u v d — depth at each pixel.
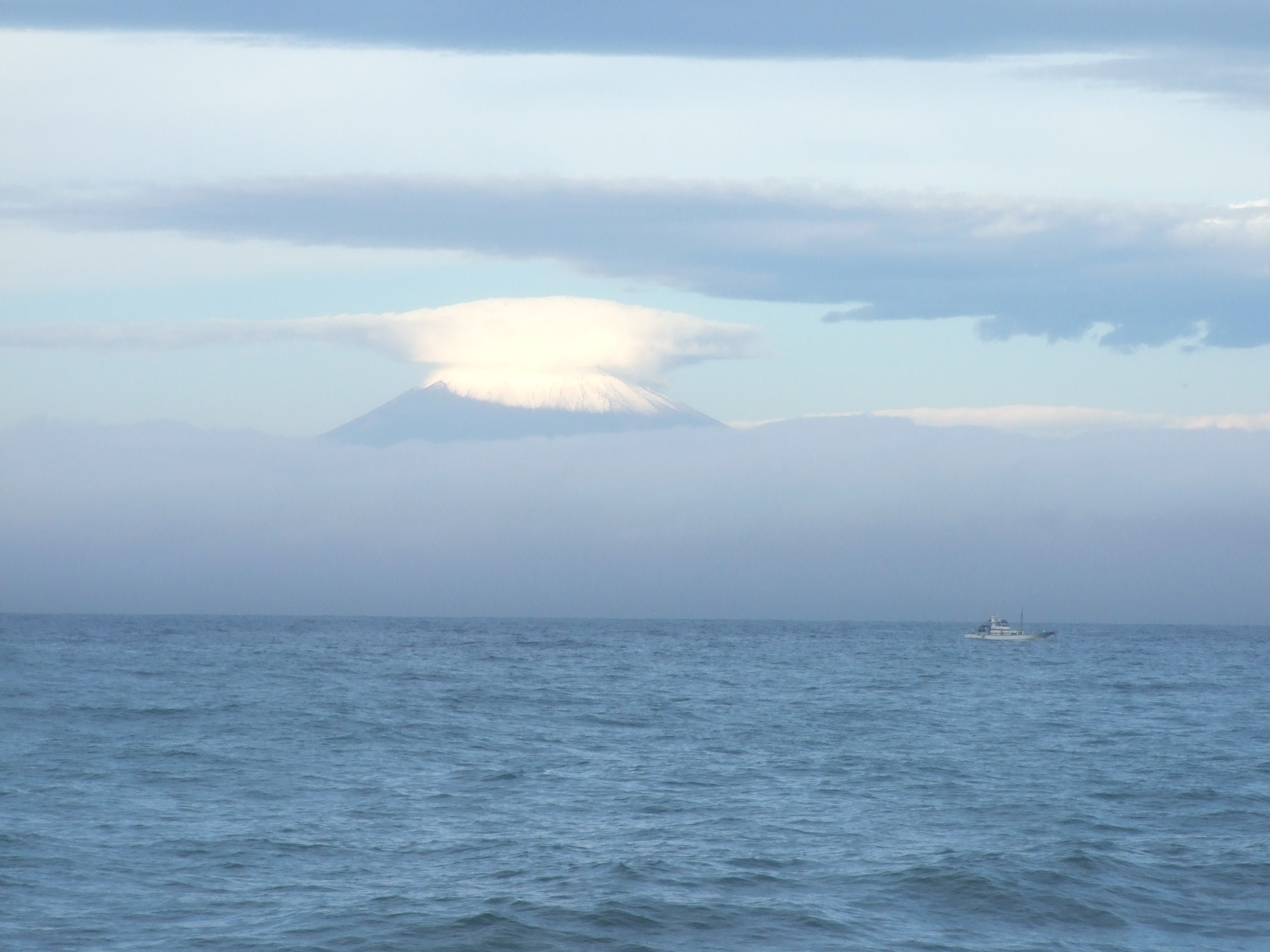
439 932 40.38
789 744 97.31
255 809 62.59
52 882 46.44
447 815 61.84
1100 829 59.78
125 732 97.31
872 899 45.25
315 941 39.44
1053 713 133.38
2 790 66.44
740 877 48.28
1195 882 48.72
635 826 59.25
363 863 50.53
